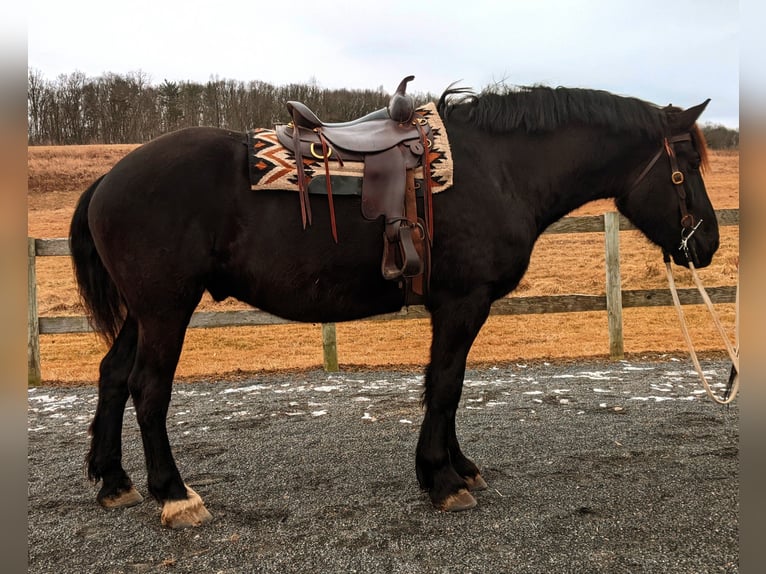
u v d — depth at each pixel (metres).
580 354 5.98
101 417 2.52
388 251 2.27
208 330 8.35
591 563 1.90
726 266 9.04
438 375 2.38
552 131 2.58
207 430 3.70
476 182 2.38
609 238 5.48
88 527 2.30
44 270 10.50
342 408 4.20
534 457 2.99
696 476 2.65
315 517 2.32
